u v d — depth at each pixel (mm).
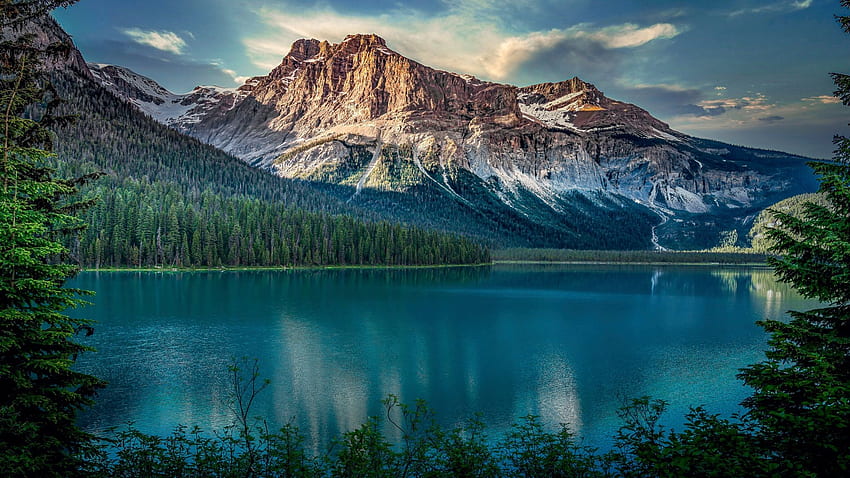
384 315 93312
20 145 19594
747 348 67812
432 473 18469
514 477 20859
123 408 40594
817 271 16062
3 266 17109
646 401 22297
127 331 73188
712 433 14656
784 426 13141
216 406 41312
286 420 38594
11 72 18922
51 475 15625
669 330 82312
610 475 19750
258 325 79500
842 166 16234
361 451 18719
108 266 160125
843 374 14875
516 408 42188
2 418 14328
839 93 16672
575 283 176375
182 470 19359
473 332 77938
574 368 55750
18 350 17312
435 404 42938
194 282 139625
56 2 19844
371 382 49062
